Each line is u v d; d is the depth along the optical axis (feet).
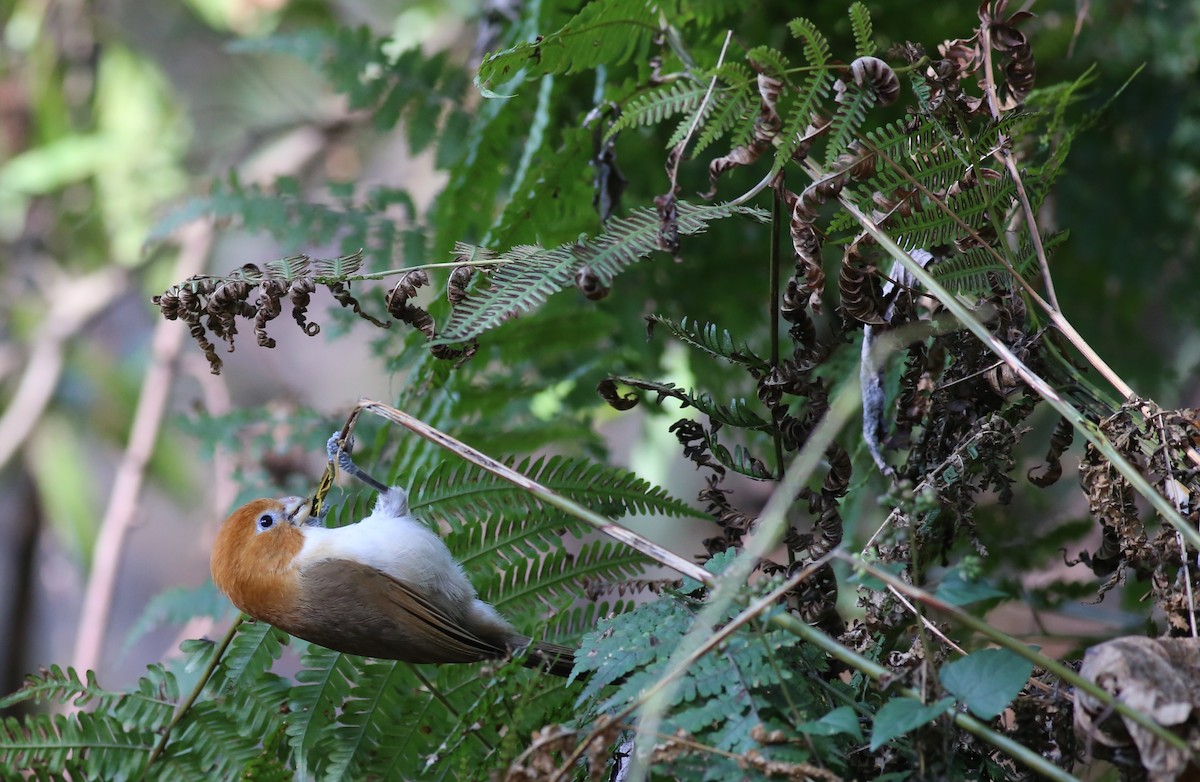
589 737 12.73
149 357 46.42
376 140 43.11
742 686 13.51
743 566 13.17
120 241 43.52
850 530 22.54
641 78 21.29
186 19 46.73
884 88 14.57
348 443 21.88
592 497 19.22
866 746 14.21
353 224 29.55
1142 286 28.27
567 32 18.89
